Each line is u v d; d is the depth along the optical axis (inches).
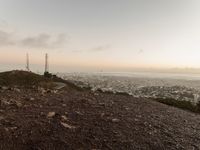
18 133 324.8
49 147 301.4
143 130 401.1
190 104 943.0
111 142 336.8
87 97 674.2
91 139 337.1
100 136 350.9
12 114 403.9
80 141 327.0
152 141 359.6
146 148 334.0
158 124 450.9
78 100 595.5
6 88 692.1
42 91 699.4
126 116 474.3
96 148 314.0
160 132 404.8
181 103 949.2
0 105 457.1
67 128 363.6
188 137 402.9
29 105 482.9
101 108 525.7
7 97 540.1
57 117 410.6
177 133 414.6
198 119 569.3
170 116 545.6
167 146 350.0
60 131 349.7
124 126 407.2
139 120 457.4
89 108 513.3
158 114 544.1
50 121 386.0
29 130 339.0
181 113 622.5
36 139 315.9
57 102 546.6
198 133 433.7
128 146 331.9
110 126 397.1
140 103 674.2
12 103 477.4
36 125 360.5
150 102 725.9
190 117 581.0
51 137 326.3
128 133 376.8
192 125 489.1
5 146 288.8
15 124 354.0
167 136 391.2
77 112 460.8
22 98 548.7
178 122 495.5
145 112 543.2
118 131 378.9
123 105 594.9
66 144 313.4
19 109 442.6
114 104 595.5
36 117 399.9
